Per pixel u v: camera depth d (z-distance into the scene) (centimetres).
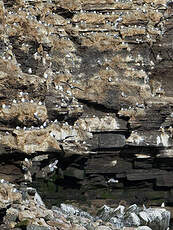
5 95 4141
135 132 5184
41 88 4412
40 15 5219
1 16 4384
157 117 5219
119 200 5175
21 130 4166
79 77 5281
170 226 5072
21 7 4841
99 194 5150
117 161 5172
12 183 4169
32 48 4788
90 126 5119
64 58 5247
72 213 4447
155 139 5191
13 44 4619
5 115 4075
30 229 3456
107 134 5153
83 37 5353
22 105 4191
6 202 3525
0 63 4153
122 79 5331
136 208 4597
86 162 5022
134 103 5228
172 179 5256
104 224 4222
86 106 5241
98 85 5253
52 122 4794
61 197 4931
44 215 3803
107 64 5338
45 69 4966
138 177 5194
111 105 5206
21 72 4291
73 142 4925
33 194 4238
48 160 4581
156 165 5256
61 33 5338
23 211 3666
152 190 5278
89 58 5350
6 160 4097
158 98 5319
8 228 3453
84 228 3806
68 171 4947
